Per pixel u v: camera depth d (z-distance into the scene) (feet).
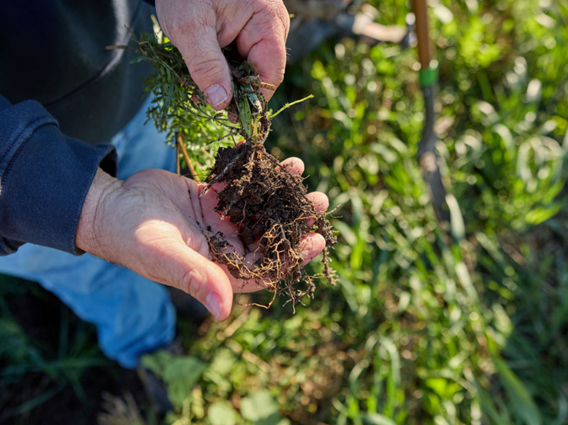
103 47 1.35
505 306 2.62
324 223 1.36
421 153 2.76
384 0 3.38
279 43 1.19
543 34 3.22
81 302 2.00
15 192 0.93
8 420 2.40
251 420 2.15
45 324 2.61
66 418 2.42
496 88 3.17
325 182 2.69
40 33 1.18
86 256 1.70
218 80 1.12
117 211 0.99
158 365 2.23
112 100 1.49
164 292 2.16
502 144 2.87
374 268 2.47
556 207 2.66
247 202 1.26
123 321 2.06
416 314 2.46
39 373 2.51
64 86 1.33
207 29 1.08
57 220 0.95
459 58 3.12
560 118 3.09
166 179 1.22
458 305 2.42
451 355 2.33
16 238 1.00
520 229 2.77
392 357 2.20
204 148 1.40
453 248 2.47
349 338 2.43
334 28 2.96
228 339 2.48
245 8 1.12
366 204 2.70
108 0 1.29
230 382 2.37
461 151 2.90
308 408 2.30
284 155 2.83
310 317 2.48
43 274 1.76
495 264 2.71
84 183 0.97
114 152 1.10
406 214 2.67
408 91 3.05
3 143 0.91
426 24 2.41
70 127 1.47
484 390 2.32
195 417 2.30
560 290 2.59
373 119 2.85
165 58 1.24
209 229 1.23
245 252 1.31
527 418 2.20
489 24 3.26
